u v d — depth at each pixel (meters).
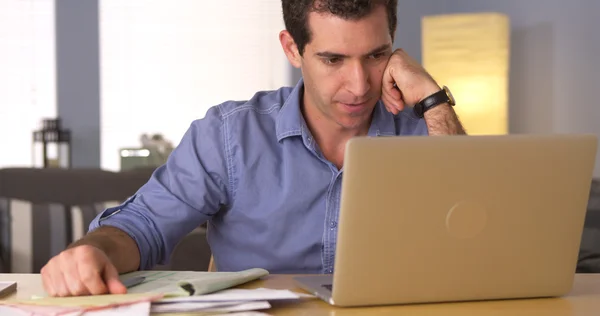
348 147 1.28
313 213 2.02
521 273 1.43
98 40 6.82
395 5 1.87
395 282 1.36
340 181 2.01
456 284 1.40
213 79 6.86
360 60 1.81
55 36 6.80
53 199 3.75
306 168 2.02
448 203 1.34
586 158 1.40
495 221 1.37
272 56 6.84
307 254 2.03
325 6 1.77
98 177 3.81
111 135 6.85
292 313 1.34
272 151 2.04
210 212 2.05
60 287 1.42
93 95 6.83
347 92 1.83
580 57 4.74
